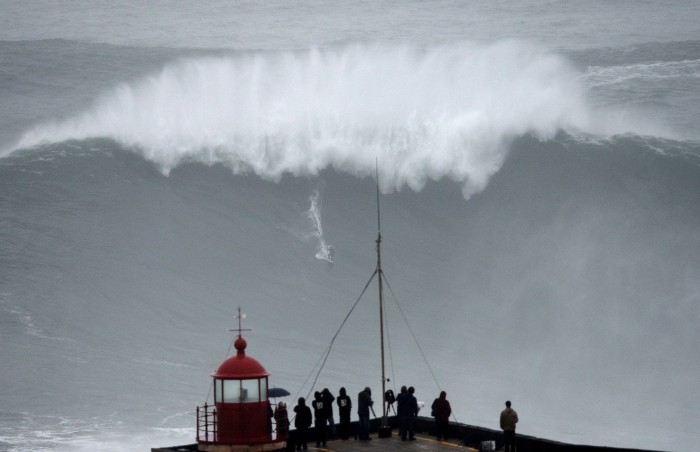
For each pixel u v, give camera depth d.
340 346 171.62
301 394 152.25
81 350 166.38
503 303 187.75
